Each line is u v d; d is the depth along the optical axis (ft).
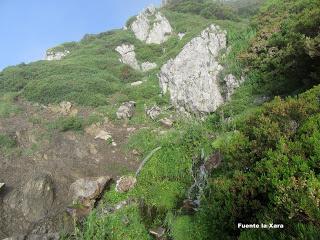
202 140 63.41
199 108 93.35
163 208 49.49
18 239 52.85
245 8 212.84
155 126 91.30
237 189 25.95
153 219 49.34
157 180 60.44
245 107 72.43
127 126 95.66
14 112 107.04
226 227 26.11
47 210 63.46
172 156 64.75
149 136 84.07
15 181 71.72
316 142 22.48
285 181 20.70
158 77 123.13
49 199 65.21
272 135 26.58
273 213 20.83
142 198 55.21
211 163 49.65
